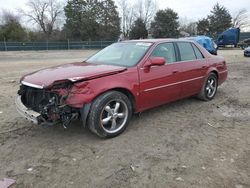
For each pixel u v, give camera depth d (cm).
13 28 5553
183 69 586
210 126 524
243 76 1138
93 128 441
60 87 417
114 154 411
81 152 418
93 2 6019
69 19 6056
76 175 359
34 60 2245
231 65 1582
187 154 411
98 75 439
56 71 464
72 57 2641
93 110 433
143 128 510
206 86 679
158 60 505
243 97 746
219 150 423
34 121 418
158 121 547
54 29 6925
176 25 6838
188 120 555
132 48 551
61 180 348
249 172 362
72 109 426
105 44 5100
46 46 4650
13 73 1295
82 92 418
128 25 7519
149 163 385
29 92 453
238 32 3859
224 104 673
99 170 369
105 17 6141
